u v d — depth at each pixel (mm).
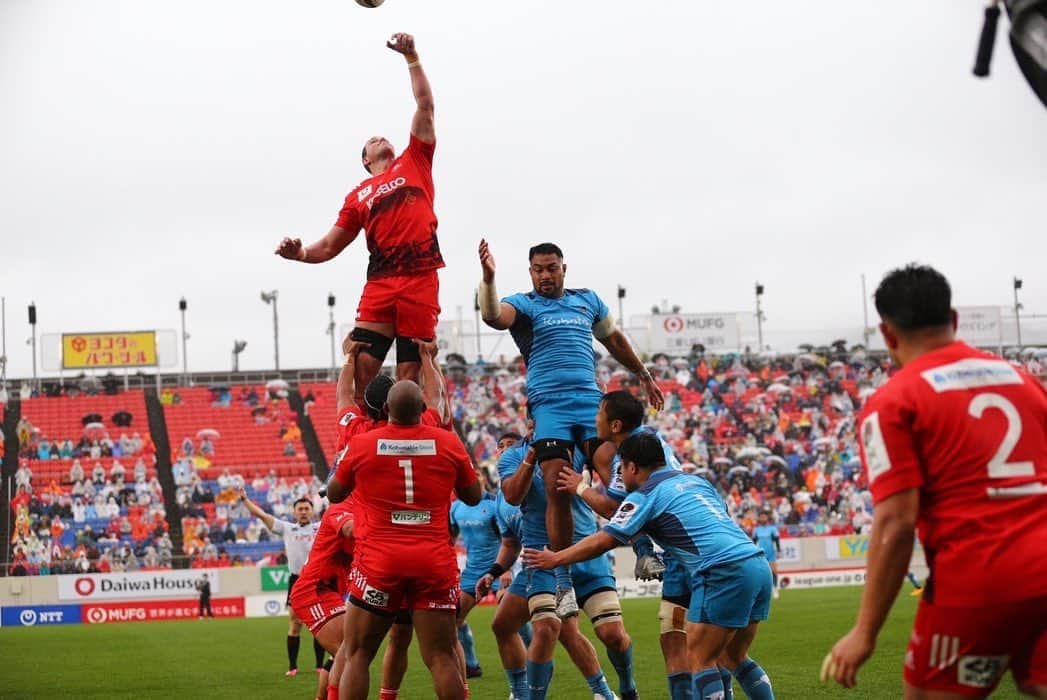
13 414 43188
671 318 50656
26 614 31047
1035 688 4672
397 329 8047
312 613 10188
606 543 7832
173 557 33594
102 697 13336
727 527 7938
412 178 7945
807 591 30391
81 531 35281
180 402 44219
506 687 13062
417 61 7879
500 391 45000
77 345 47094
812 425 43188
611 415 8508
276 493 38094
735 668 8391
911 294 5051
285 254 7914
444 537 8117
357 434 8195
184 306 49219
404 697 12406
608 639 9984
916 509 4738
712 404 44406
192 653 19109
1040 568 4555
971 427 4750
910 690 4934
